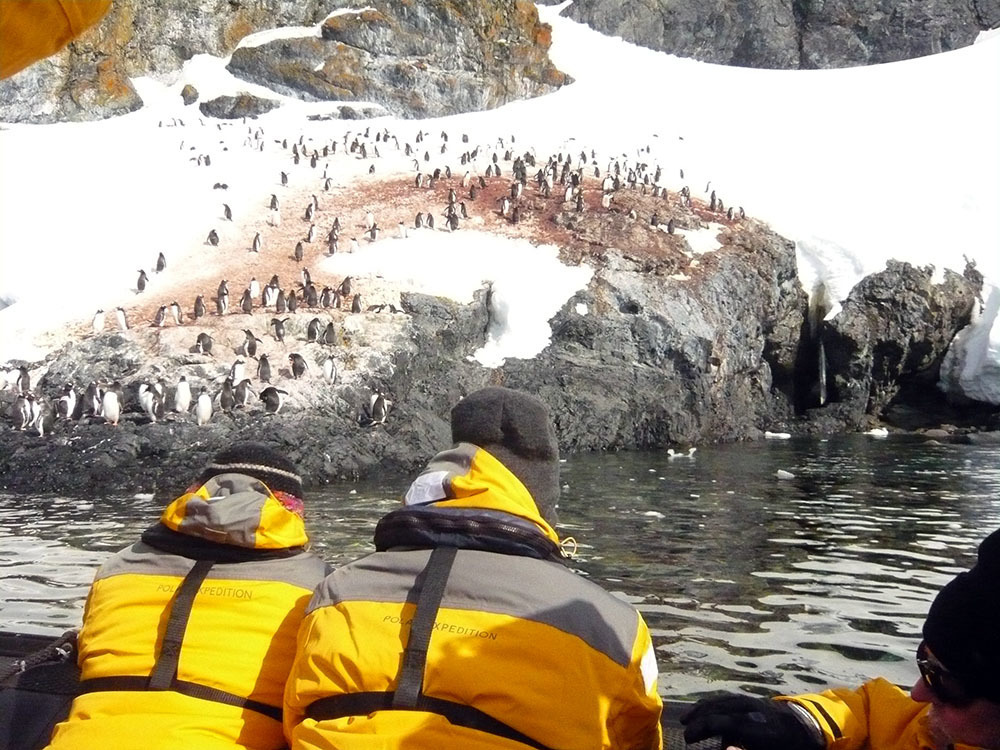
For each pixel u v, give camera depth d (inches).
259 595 115.5
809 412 1244.5
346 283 1021.8
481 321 1045.2
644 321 1059.3
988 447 1021.2
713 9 2119.8
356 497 684.7
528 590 95.5
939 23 2102.6
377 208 1301.7
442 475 105.8
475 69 1857.8
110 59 1680.6
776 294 1213.7
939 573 434.3
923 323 1221.7
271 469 125.8
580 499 660.7
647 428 1030.4
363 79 1784.0
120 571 121.3
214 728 109.7
